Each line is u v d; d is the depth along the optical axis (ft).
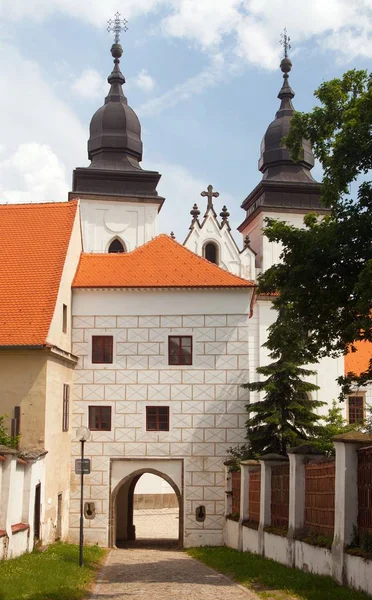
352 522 56.80
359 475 56.75
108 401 124.16
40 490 97.81
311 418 118.42
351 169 76.48
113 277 128.06
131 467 123.34
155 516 181.06
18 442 102.42
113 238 188.44
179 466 123.65
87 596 56.18
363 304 65.26
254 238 204.44
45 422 103.96
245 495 101.45
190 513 122.21
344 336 78.13
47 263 119.44
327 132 82.02
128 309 126.00
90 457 123.24
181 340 125.90
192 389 124.77
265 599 53.57
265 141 206.08
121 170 191.11
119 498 136.98
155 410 124.67
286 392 119.34
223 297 126.62
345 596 50.98
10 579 57.98
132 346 125.39
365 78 81.76
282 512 80.64
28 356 105.09
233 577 69.51
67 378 119.14
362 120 76.64
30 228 127.75
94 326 125.49
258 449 118.52
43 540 99.86
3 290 114.01
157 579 69.46
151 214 190.19
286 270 78.54
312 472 68.90
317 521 67.15
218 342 125.59
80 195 187.93
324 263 75.56
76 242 130.52
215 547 115.34
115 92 203.00
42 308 110.63
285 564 74.23
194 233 186.80
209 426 124.06
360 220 74.18
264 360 174.09
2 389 104.53
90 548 104.68
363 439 56.54
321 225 80.18
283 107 208.85
